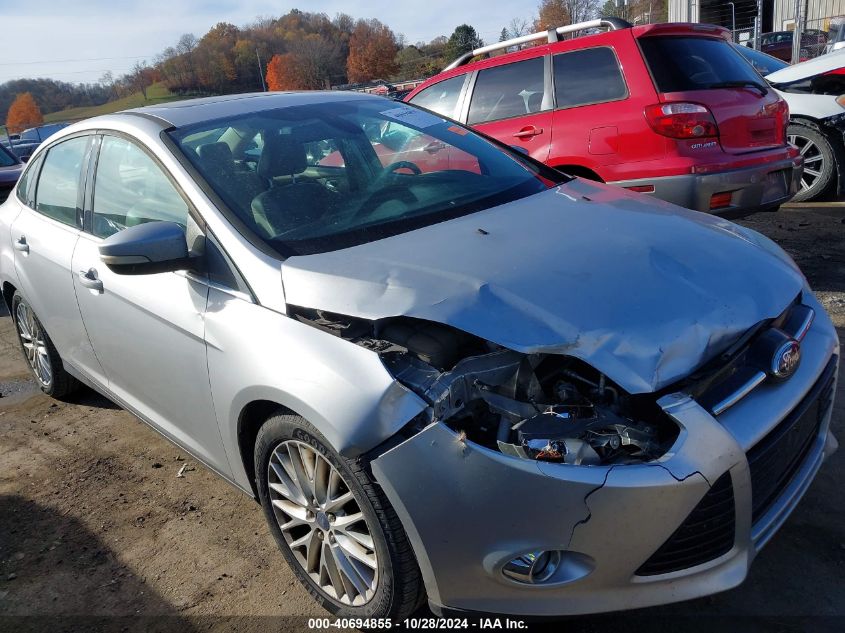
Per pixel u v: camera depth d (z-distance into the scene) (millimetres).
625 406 2018
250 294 2477
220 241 2602
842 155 7004
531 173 3340
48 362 4289
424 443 1973
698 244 2514
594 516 1887
